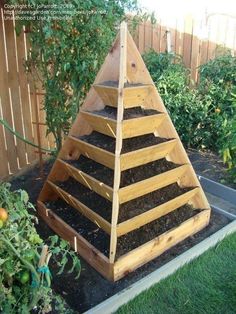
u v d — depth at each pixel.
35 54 2.85
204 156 4.02
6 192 1.68
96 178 2.15
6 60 3.05
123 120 1.98
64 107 2.97
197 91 4.15
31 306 1.52
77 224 2.36
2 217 1.44
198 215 2.46
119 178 1.99
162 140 2.26
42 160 3.45
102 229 2.24
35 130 3.57
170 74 4.04
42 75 3.03
